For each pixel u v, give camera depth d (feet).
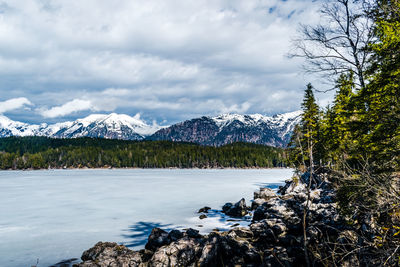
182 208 84.69
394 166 22.71
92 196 113.80
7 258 43.19
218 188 141.79
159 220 68.39
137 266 36.29
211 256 36.01
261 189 95.35
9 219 71.10
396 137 22.17
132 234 56.24
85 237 54.44
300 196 56.70
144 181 192.13
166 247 38.32
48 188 147.74
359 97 24.40
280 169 420.77
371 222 25.66
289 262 32.96
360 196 23.61
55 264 40.75
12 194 122.83
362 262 21.66
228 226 61.11
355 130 23.72
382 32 23.93
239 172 329.72
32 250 46.98
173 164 484.74
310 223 41.88
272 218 49.96
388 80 21.50
